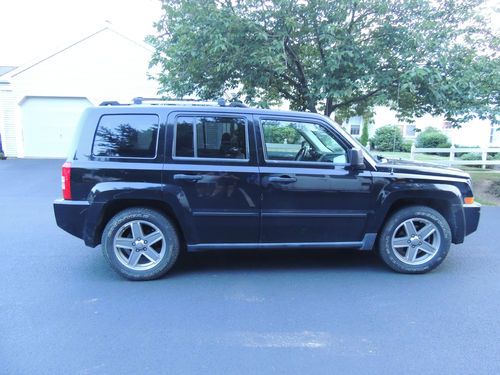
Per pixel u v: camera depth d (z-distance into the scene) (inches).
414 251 172.7
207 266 182.9
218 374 100.7
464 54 327.6
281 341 117.0
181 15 323.0
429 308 139.5
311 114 169.2
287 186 163.0
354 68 320.8
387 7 304.7
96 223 159.2
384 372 102.0
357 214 167.9
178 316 132.3
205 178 159.8
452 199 171.5
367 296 149.5
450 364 105.6
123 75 675.4
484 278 168.9
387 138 903.7
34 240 222.7
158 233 163.9
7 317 130.3
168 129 160.2
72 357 107.7
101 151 159.9
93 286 157.8
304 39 335.0
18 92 663.1
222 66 310.5
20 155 687.7
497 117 361.7
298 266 183.6
